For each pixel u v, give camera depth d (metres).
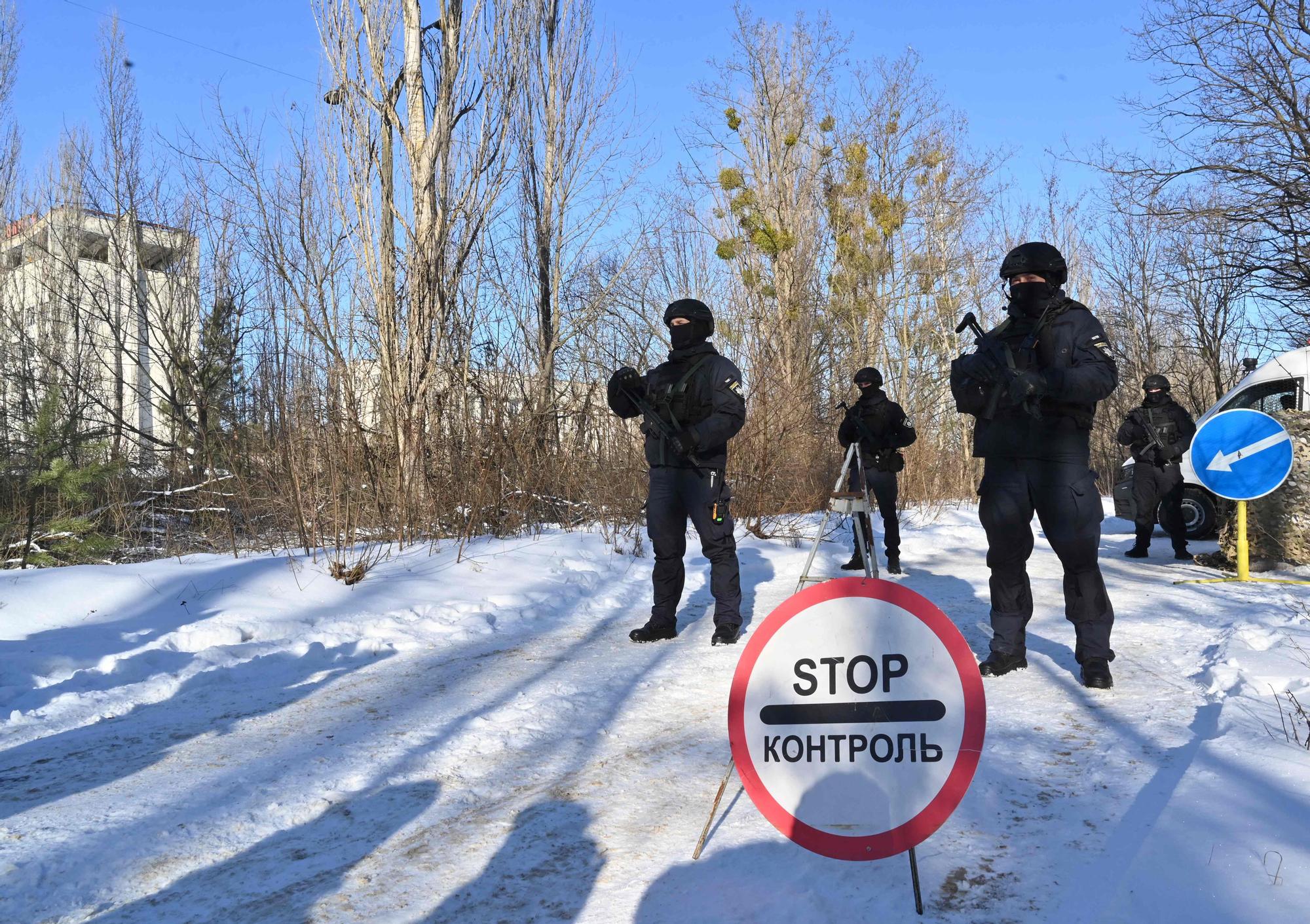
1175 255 18.64
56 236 21.69
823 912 2.62
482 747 4.34
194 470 11.66
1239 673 4.80
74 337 21.28
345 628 6.91
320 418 9.89
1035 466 4.94
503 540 10.52
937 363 23.61
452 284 12.20
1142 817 3.14
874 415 9.30
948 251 25.42
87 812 3.62
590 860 3.10
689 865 3.01
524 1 13.54
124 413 21.97
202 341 17.53
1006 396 4.92
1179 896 2.53
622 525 11.49
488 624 7.27
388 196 12.16
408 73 12.30
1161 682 4.96
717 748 4.25
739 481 12.84
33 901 2.93
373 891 2.94
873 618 2.65
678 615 7.73
